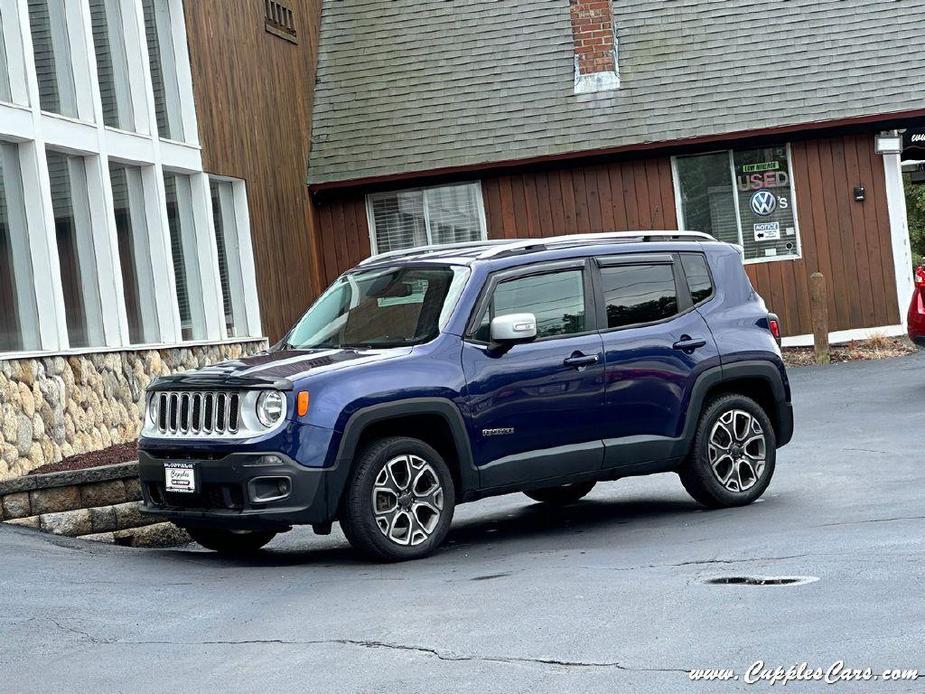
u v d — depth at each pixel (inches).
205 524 322.7
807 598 235.6
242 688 206.7
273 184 811.4
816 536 303.6
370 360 323.6
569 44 931.3
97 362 531.8
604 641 217.0
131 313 598.5
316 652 225.8
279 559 343.9
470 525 394.0
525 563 305.3
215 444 317.7
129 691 210.7
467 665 208.8
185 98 676.7
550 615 239.5
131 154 597.6
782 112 856.9
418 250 375.6
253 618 259.4
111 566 327.6
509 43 947.3
